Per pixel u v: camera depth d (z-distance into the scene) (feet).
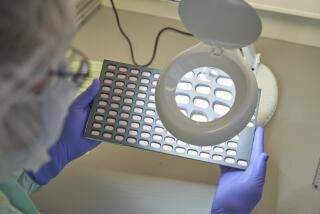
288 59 3.25
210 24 2.02
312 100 3.12
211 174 2.94
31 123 1.52
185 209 2.81
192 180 2.92
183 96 2.39
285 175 2.92
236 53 2.33
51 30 1.31
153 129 2.63
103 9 3.51
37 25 1.27
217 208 2.59
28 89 1.38
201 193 2.86
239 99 2.27
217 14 1.94
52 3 1.29
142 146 2.60
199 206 2.81
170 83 2.38
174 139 2.60
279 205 2.85
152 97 2.70
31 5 1.24
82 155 2.90
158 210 2.81
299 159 2.96
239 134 2.60
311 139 3.01
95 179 2.93
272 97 3.04
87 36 3.43
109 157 3.02
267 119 3.01
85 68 1.61
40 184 2.67
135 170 2.97
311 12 3.13
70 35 1.40
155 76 2.75
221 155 2.58
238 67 2.30
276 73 3.21
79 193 2.89
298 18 3.19
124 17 3.48
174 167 2.97
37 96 1.45
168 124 2.30
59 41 1.36
